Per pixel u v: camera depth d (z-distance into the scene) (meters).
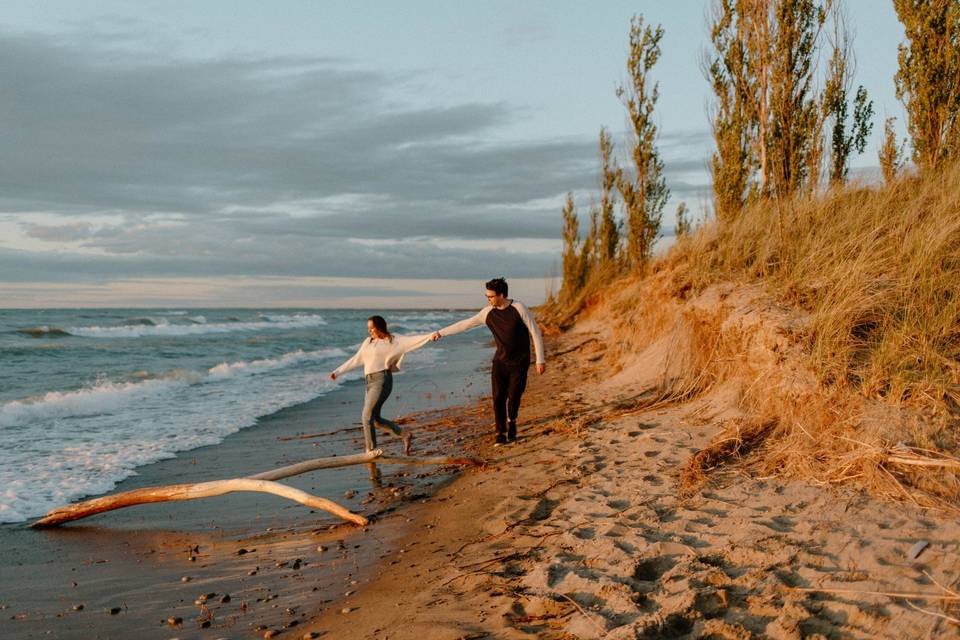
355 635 3.45
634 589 3.45
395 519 5.47
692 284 8.82
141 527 5.70
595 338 18.59
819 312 5.99
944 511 3.77
